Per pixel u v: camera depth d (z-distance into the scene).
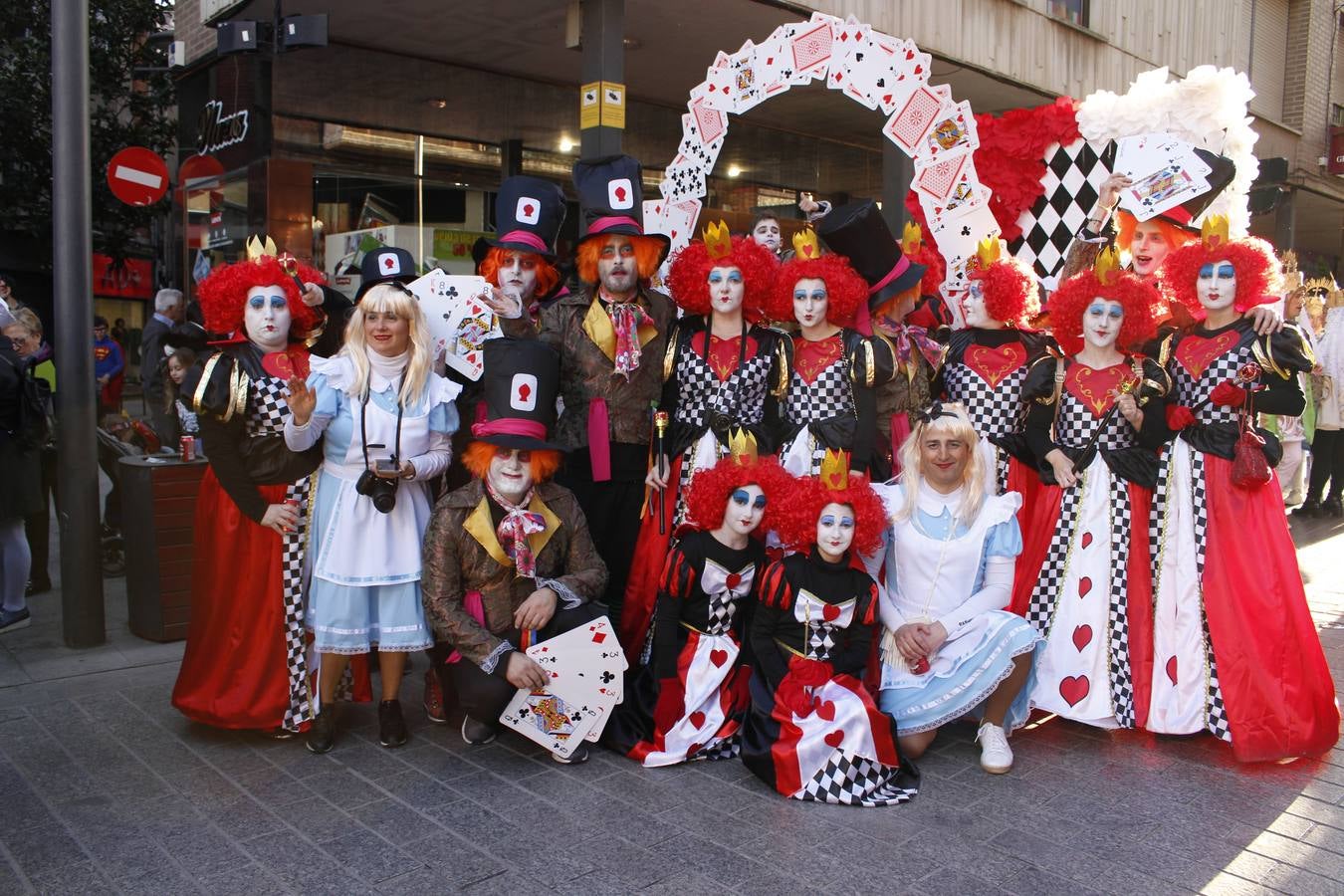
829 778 3.30
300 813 3.18
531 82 9.85
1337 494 8.40
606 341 4.07
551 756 3.67
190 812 3.17
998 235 4.79
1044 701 3.91
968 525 3.70
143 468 4.77
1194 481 3.81
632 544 4.24
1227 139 4.81
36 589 5.77
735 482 3.63
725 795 3.35
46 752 3.63
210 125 9.06
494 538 3.56
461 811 3.21
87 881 2.76
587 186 4.18
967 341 4.29
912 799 3.31
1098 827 3.12
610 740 3.71
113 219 12.80
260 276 3.56
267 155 8.47
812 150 11.81
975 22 8.75
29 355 5.72
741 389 4.07
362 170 9.01
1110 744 3.81
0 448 4.87
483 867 2.85
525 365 3.58
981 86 9.39
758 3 7.31
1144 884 2.78
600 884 2.77
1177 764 3.62
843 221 4.12
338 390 3.58
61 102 4.54
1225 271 3.80
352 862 2.88
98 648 4.77
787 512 3.52
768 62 5.17
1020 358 4.18
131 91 12.80
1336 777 3.51
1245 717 3.60
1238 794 3.36
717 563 3.66
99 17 12.09
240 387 3.49
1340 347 8.02
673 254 4.52
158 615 4.82
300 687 3.62
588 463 4.15
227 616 3.66
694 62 8.93
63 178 4.55
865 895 2.71
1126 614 3.85
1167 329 4.10
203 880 2.77
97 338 10.87
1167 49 11.39
